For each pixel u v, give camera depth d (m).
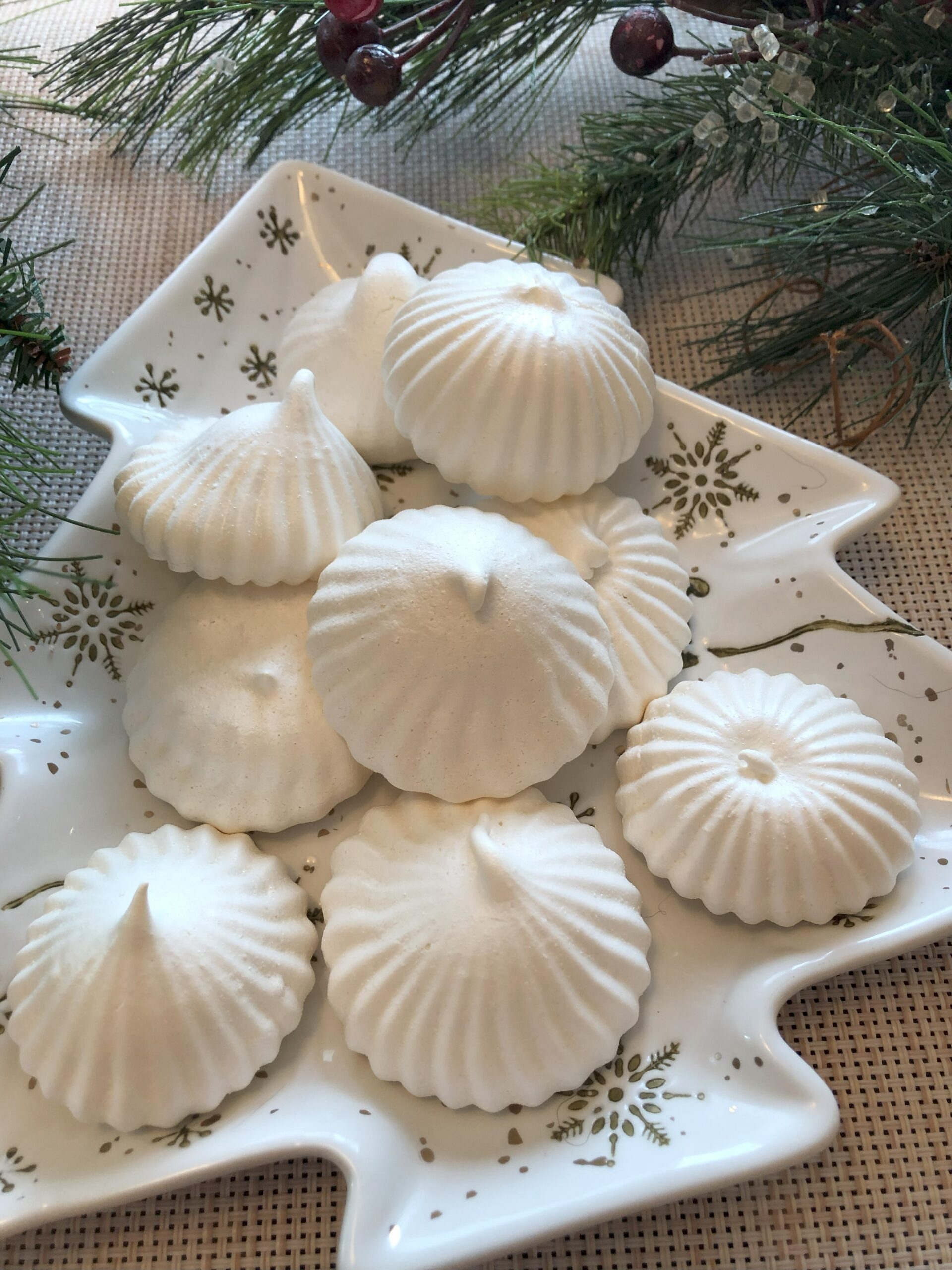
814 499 0.25
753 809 0.20
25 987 0.19
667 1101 0.19
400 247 0.28
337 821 0.23
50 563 0.23
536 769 0.21
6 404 0.27
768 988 0.20
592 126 0.28
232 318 0.27
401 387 0.23
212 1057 0.19
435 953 0.19
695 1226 0.20
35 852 0.21
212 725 0.22
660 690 0.23
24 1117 0.19
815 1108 0.18
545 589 0.21
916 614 0.26
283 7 0.26
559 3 0.27
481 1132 0.19
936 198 0.22
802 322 0.27
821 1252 0.20
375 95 0.24
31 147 0.31
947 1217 0.20
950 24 0.23
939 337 0.25
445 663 0.20
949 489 0.27
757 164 0.29
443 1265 0.17
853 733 0.22
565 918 0.19
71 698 0.23
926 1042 0.22
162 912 0.19
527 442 0.22
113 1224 0.20
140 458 0.23
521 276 0.24
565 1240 0.20
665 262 0.30
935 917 0.20
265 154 0.32
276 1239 0.20
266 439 0.22
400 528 0.21
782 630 0.24
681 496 0.26
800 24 0.25
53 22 0.33
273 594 0.22
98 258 0.30
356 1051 0.20
